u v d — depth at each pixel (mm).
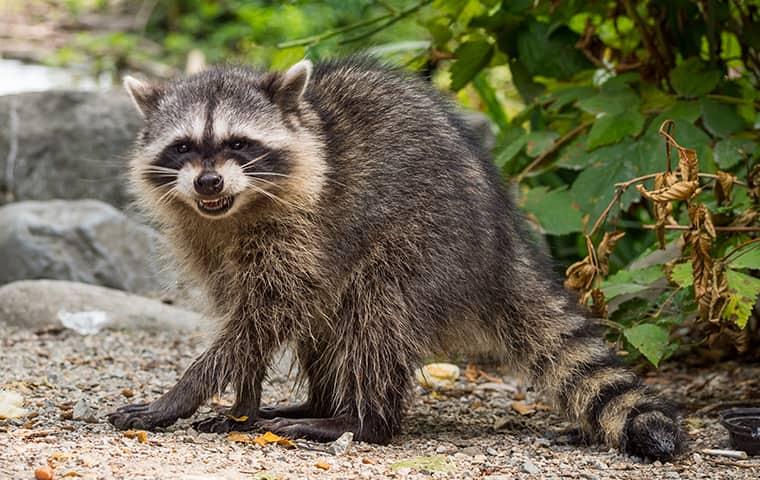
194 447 7727
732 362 11953
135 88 9195
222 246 8805
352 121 8945
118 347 12055
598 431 8695
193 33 28078
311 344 9094
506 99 18438
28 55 27406
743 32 11461
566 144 11680
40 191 16266
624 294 10406
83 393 9719
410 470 7422
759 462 8094
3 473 6594
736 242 9922
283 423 8594
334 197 8641
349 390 8734
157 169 8797
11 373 10477
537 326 9250
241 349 8602
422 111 9109
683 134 10602
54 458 6961
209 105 8727
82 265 14586
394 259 8609
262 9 23453
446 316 8773
